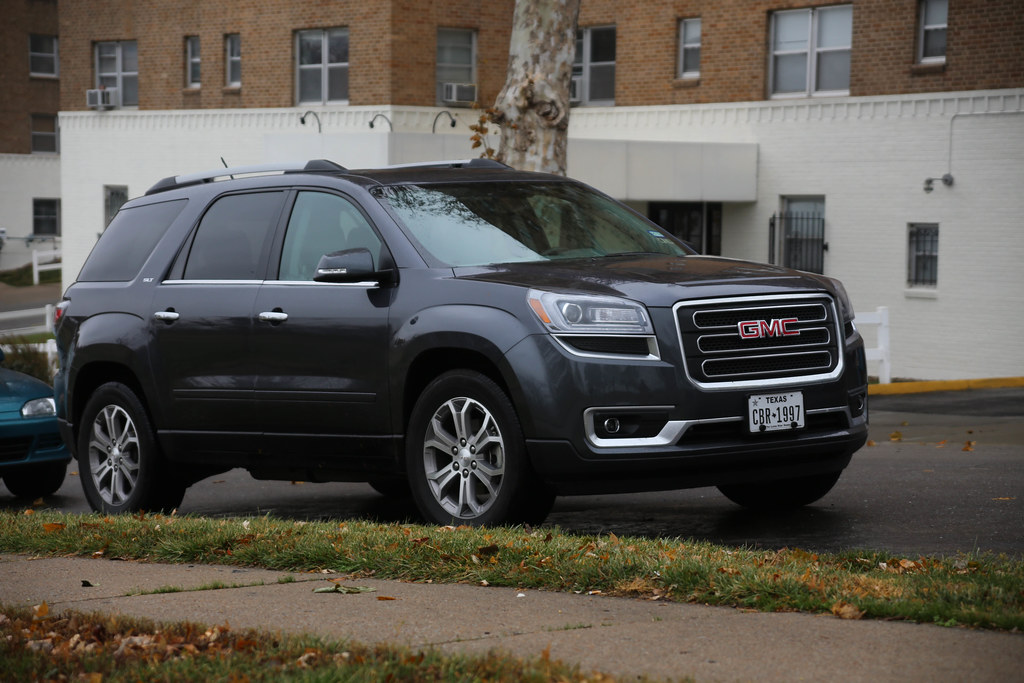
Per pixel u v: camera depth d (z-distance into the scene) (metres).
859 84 31.64
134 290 11.54
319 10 36.62
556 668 5.67
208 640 6.49
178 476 11.52
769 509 10.85
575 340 8.88
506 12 36.28
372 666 5.79
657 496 11.91
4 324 46.75
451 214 10.20
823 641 6.12
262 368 10.47
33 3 66.81
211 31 39.75
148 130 41.84
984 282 29.95
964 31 29.94
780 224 33.12
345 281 9.80
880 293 31.67
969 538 9.23
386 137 29.58
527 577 7.57
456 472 9.43
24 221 67.19
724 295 9.15
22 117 66.94
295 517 11.82
